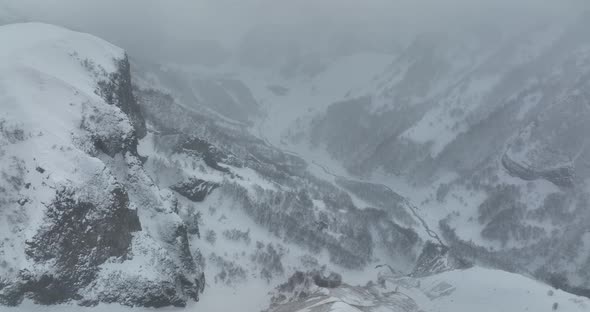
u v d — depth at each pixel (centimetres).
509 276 16412
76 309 11519
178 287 13650
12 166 12075
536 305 14462
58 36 17050
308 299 14700
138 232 13425
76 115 14075
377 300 15925
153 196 15038
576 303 14150
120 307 12200
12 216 11450
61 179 11725
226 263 16012
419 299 16912
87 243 11938
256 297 15525
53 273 11238
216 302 14638
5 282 10788
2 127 12644
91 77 16562
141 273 12762
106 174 12794
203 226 17088
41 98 13788
